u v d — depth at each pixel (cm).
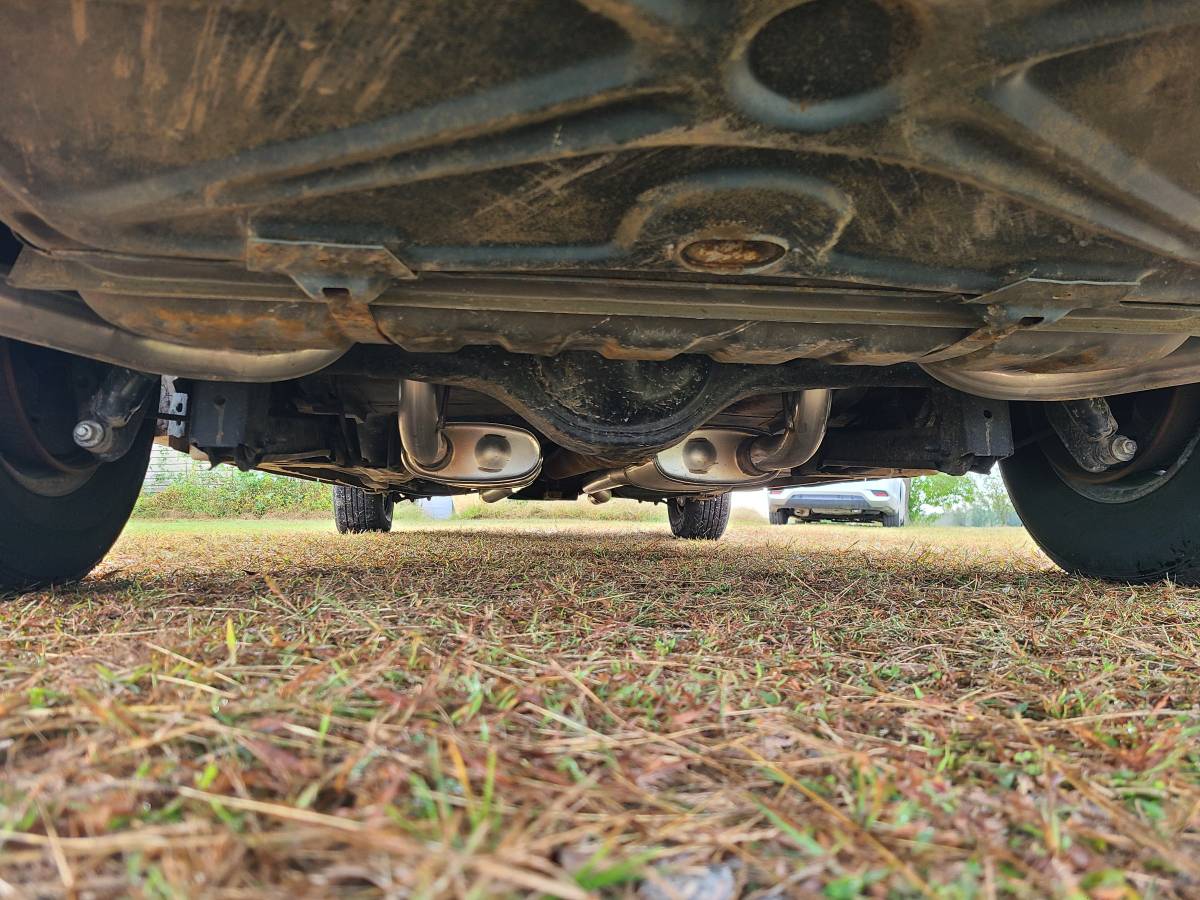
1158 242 115
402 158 95
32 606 159
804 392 231
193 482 1405
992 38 83
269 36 83
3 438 171
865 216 107
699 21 80
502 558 319
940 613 179
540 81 87
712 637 142
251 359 155
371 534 574
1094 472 229
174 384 200
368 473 301
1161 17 85
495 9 80
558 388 171
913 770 78
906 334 143
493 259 111
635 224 105
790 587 223
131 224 103
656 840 62
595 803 67
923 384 192
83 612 154
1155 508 218
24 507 180
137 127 92
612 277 123
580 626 151
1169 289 126
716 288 127
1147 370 174
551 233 108
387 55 85
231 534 569
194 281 119
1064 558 243
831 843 63
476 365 168
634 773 74
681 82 85
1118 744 89
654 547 424
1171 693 112
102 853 55
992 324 130
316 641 122
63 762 71
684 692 103
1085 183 103
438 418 224
